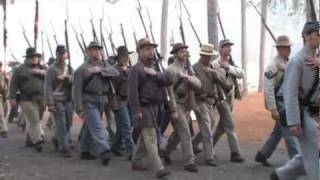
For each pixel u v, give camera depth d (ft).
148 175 36.01
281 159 41.78
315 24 26.43
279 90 34.88
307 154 26.55
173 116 36.24
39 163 40.24
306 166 26.58
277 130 38.58
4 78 57.11
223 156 43.11
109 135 43.60
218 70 38.99
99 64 39.58
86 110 39.06
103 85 39.52
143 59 35.09
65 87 42.68
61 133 42.91
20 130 61.62
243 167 38.88
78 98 38.70
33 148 47.34
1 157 42.52
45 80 42.52
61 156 43.01
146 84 34.53
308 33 26.40
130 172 36.96
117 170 37.60
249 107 84.02
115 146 42.86
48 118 61.26
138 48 35.19
